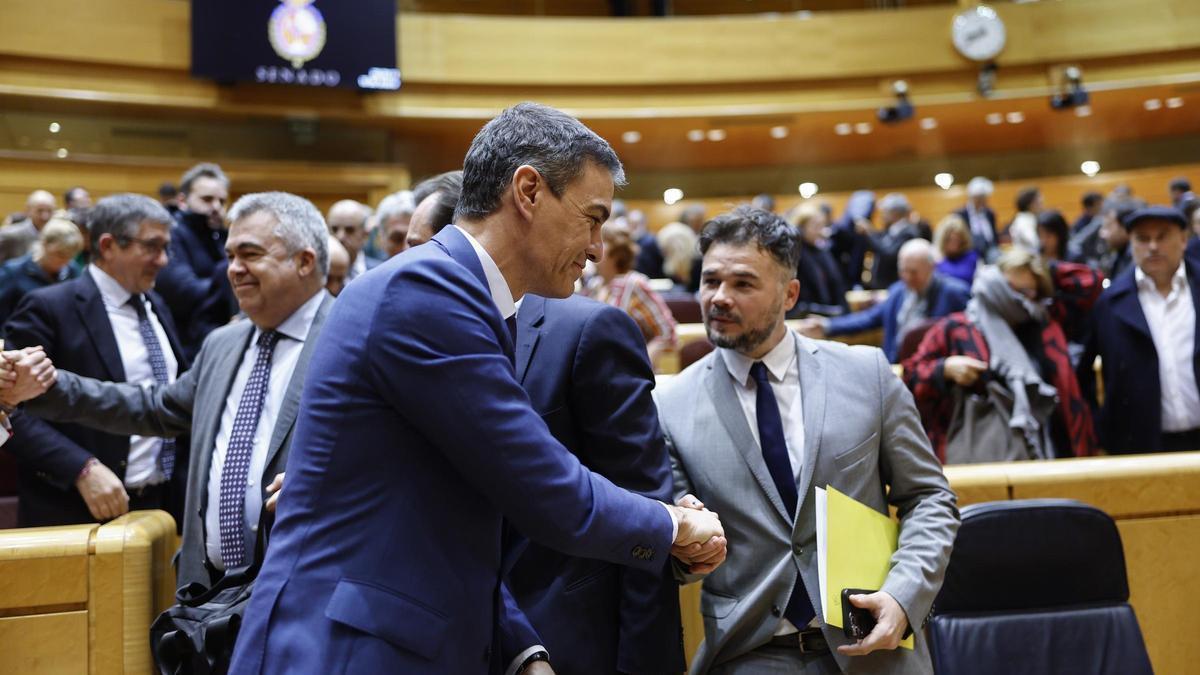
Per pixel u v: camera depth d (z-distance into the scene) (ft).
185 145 31.73
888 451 5.76
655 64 35.22
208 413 6.39
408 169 35.86
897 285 15.39
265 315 6.42
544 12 38.75
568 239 4.22
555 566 5.31
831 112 35.70
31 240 16.06
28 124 29.86
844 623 5.01
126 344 8.55
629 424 5.25
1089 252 23.29
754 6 40.47
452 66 33.71
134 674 5.86
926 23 35.68
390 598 3.71
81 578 5.88
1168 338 10.74
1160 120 38.78
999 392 9.41
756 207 5.97
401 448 3.85
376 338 3.83
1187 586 7.34
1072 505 5.96
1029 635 5.73
